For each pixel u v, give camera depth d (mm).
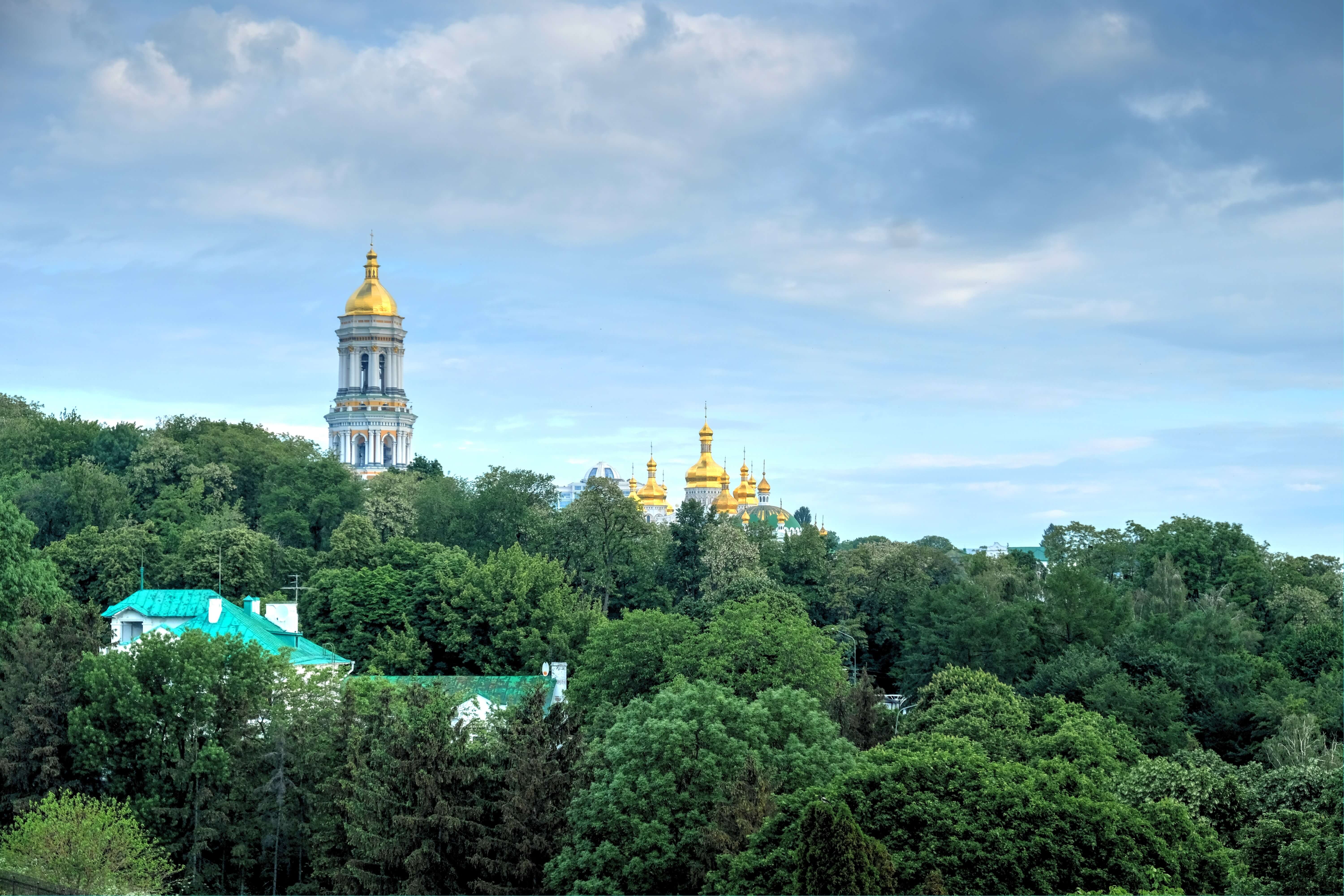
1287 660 129750
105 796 74750
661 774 66125
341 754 74750
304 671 98375
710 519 165500
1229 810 71438
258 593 140875
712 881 57312
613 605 161000
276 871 74250
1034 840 54312
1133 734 94312
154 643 81250
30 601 94375
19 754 76000
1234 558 168750
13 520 105875
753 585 148500
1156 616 126312
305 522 173625
